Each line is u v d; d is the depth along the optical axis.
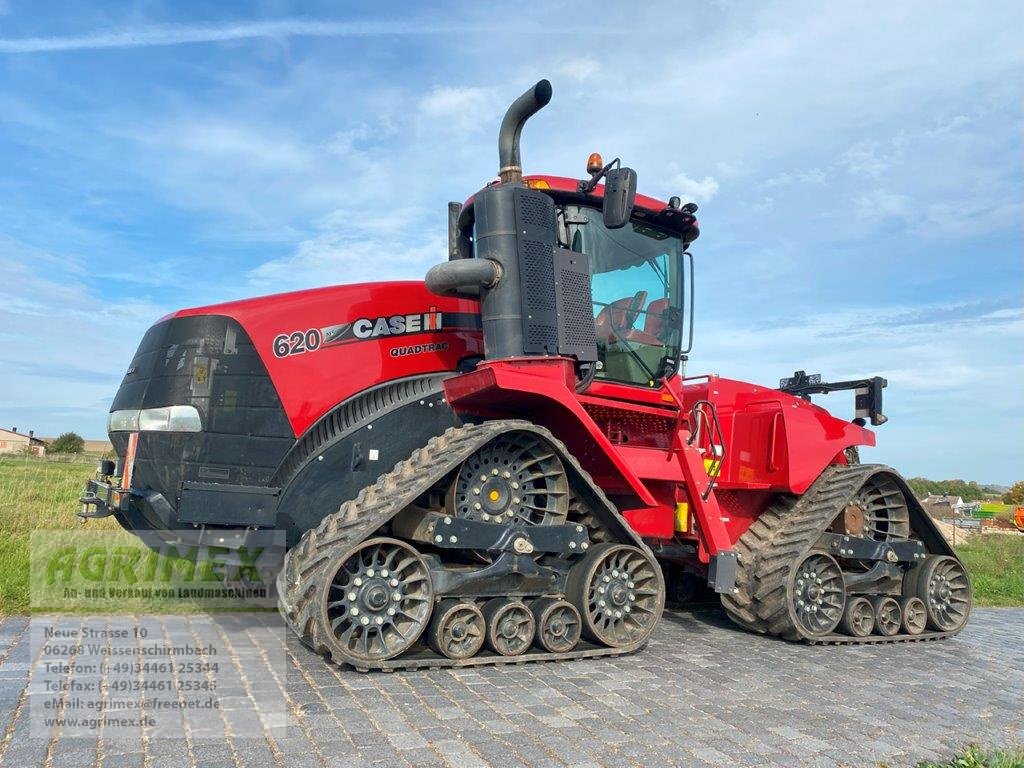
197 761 3.16
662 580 5.62
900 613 7.07
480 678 4.61
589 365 5.54
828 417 7.57
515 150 5.56
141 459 5.30
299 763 3.19
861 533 7.14
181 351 5.33
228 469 5.21
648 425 6.30
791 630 6.41
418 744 3.47
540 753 3.47
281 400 5.33
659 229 6.39
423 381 5.73
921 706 4.77
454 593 4.86
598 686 4.61
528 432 5.11
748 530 7.11
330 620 4.52
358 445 5.46
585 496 5.46
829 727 4.18
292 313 5.48
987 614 8.96
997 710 4.80
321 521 5.30
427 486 4.68
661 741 3.75
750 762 3.58
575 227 5.91
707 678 5.04
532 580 5.13
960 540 18.97
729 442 7.17
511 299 5.23
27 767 3.03
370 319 5.67
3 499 8.96
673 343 6.40
